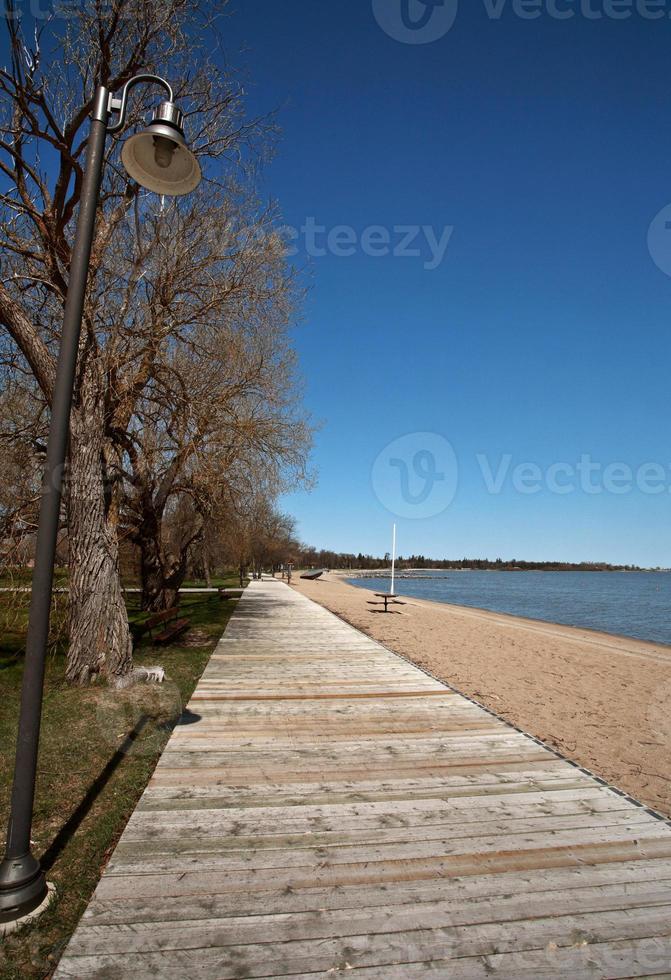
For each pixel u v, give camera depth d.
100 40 6.68
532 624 23.55
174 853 2.97
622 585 81.88
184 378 9.59
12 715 5.45
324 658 8.84
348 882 2.74
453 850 3.05
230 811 3.49
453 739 4.91
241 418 10.44
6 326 6.54
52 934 2.34
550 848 3.09
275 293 9.36
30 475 9.19
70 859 2.91
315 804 3.60
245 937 2.33
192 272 8.27
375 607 26.12
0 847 3.00
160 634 9.09
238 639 10.86
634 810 3.57
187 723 5.30
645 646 17.34
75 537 6.54
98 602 6.46
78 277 2.62
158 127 3.08
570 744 6.43
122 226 8.41
